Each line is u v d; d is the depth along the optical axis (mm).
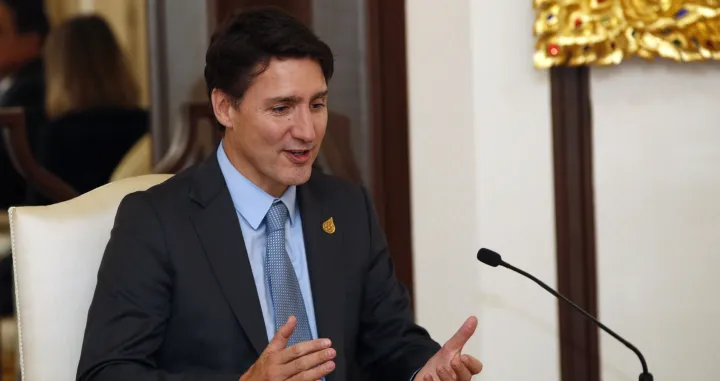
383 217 5707
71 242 3891
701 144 5633
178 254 3717
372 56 5711
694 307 5688
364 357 4176
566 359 5578
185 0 6746
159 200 3826
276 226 3918
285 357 3205
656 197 5613
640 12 5355
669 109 5590
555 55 5344
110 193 4098
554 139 5512
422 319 5684
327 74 3764
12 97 8273
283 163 3717
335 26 5797
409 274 5688
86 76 8336
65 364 3826
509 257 5516
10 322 7500
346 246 4082
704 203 5660
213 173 3914
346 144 5742
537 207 5531
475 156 5477
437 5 5551
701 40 5426
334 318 3898
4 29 8602
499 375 5547
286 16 3705
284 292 3852
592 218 5531
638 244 5605
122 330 3578
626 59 5488
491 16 5426
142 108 8391
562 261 5543
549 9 5316
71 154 8289
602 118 5520
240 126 3732
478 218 5492
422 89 5645
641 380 4164
